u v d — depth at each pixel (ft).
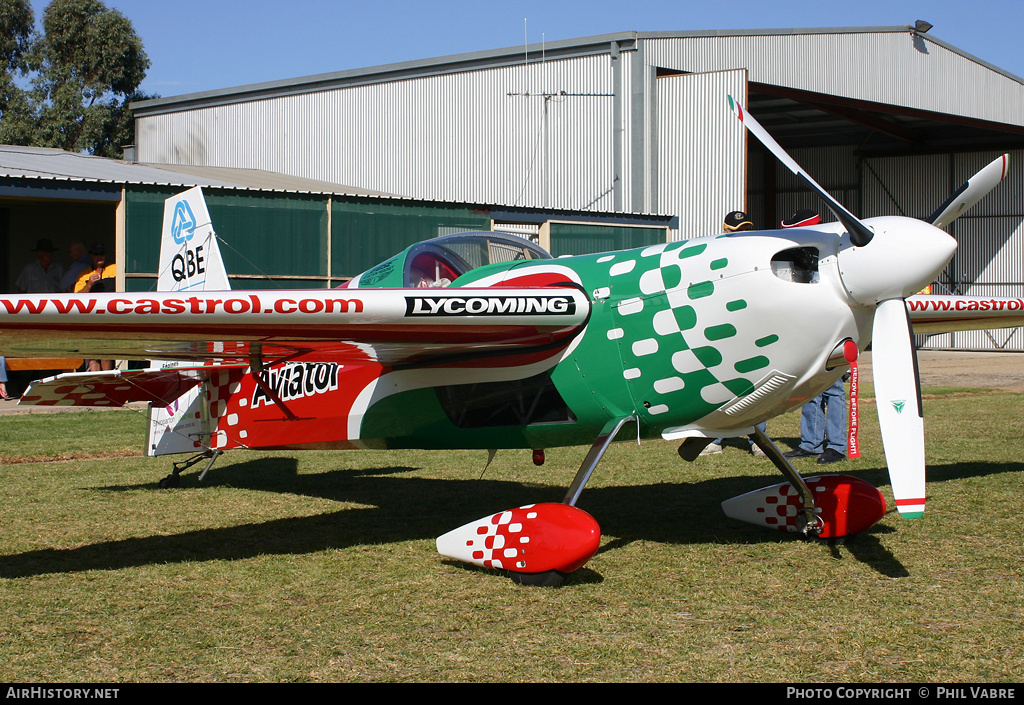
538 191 62.13
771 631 10.12
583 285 13.67
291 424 17.60
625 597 11.51
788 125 80.43
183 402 19.16
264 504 17.76
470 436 15.21
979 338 78.33
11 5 121.08
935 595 11.33
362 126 70.44
